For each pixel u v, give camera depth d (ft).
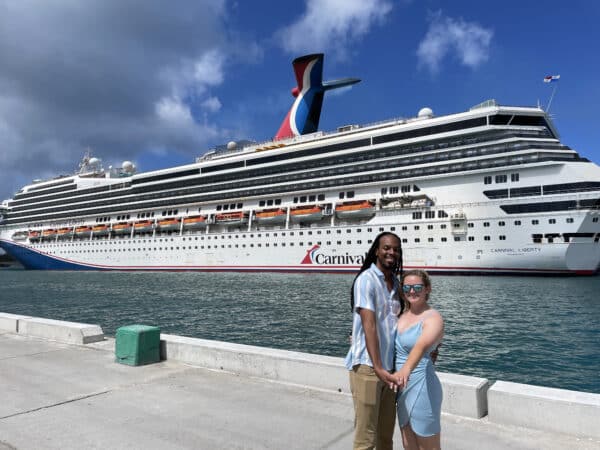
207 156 205.46
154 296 105.91
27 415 17.31
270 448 14.32
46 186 252.62
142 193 204.23
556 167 117.50
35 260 242.58
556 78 134.41
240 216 172.55
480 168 127.24
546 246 116.78
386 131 146.82
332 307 82.48
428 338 10.40
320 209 154.10
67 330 31.48
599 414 14.47
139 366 24.66
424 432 10.71
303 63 190.19
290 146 169.58
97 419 16.88
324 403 18.47
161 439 15.05
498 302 82.33
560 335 56.03
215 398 19.21
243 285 124.06
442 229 130.41
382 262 11.46
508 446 14.23
